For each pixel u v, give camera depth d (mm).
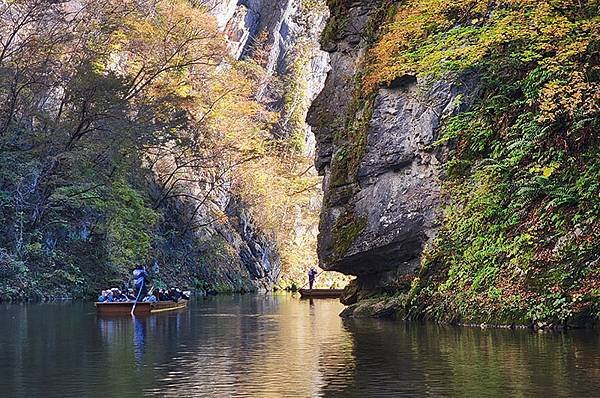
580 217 16672
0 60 35844
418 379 10312
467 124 19953
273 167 60500
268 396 9391
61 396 9531
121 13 43219
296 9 79625
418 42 20578
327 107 24938
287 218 61344
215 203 54312
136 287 25781
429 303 19344
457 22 20344
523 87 19297
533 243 17188
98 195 37344
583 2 18469
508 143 19141
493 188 18891
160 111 42438
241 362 12406
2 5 40938
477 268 18328
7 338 16516
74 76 37281
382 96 21453
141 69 43438
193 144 47094
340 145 23109
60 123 37656
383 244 20953
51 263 35062
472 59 18359
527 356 12125
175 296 29406
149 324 20438
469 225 19078
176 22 46781
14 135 35438
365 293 23375
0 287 31719
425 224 20453
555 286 16125
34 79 36531
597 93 16859
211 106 48625
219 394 9562
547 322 15867
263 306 30406
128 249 38625
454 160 20047
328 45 25312
